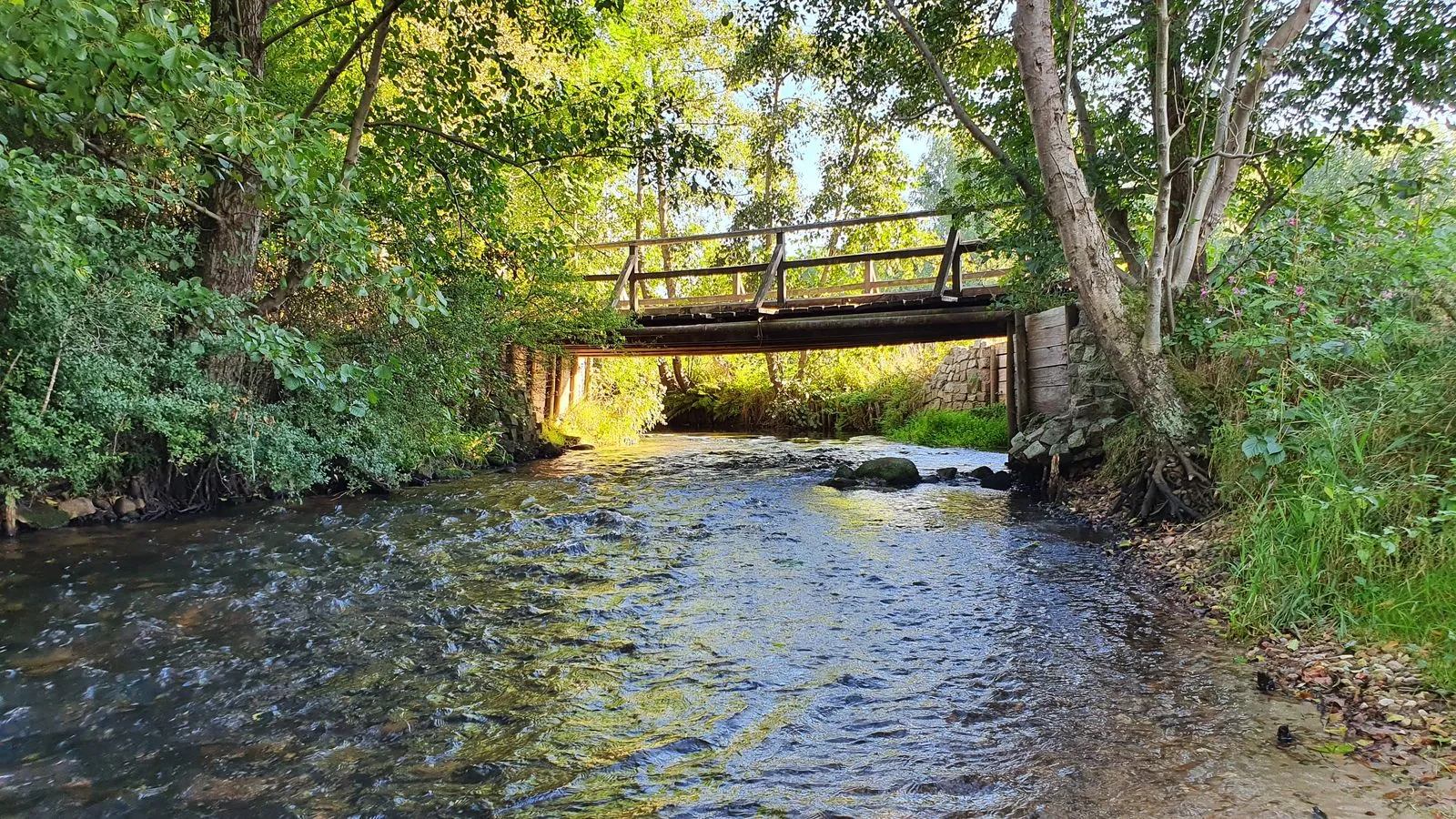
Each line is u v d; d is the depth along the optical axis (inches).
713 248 1005.8
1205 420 241.1
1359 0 263.7
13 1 122.2
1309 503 155.9
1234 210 340.8
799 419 900.0
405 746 117.0
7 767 109.9
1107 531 266.7
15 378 245.1
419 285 179.2
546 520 300.2
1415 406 158.2
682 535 276.4
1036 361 402.9
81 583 203.0
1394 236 217.9
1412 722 109.3
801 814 96.3
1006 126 375.2
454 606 189.0
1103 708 125.3
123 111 161.2
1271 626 151.4
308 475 324.5
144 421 271.7
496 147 374.6
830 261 476.1
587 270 629.3
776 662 151.8
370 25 329.4
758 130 897.5
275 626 173.2
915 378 821.2
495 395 530.9
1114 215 345.4
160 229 268.5
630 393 736.3
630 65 780.0
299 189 168.4
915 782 103.7
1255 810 92.4
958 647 157.6
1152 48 319.3
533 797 101.8
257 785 105.2
